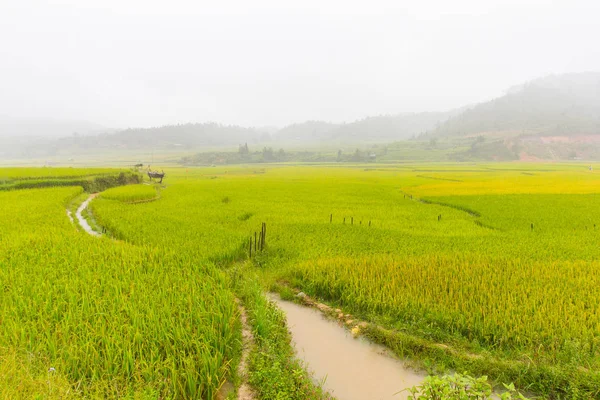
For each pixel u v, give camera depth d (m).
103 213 19.81
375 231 16.48
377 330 7.50
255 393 5.66
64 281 8.61
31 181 31.78
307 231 16.41
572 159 144.62
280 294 9.75
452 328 7.20
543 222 19.28
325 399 5.59
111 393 4.93
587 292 8.35
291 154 181.38
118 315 6.86
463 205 26.06
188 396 5.35
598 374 5.53
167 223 17.12
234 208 23.86
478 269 10.15
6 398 4.38
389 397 5.75
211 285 8.62
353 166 117.44
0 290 7.93
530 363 6.07
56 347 5.92
